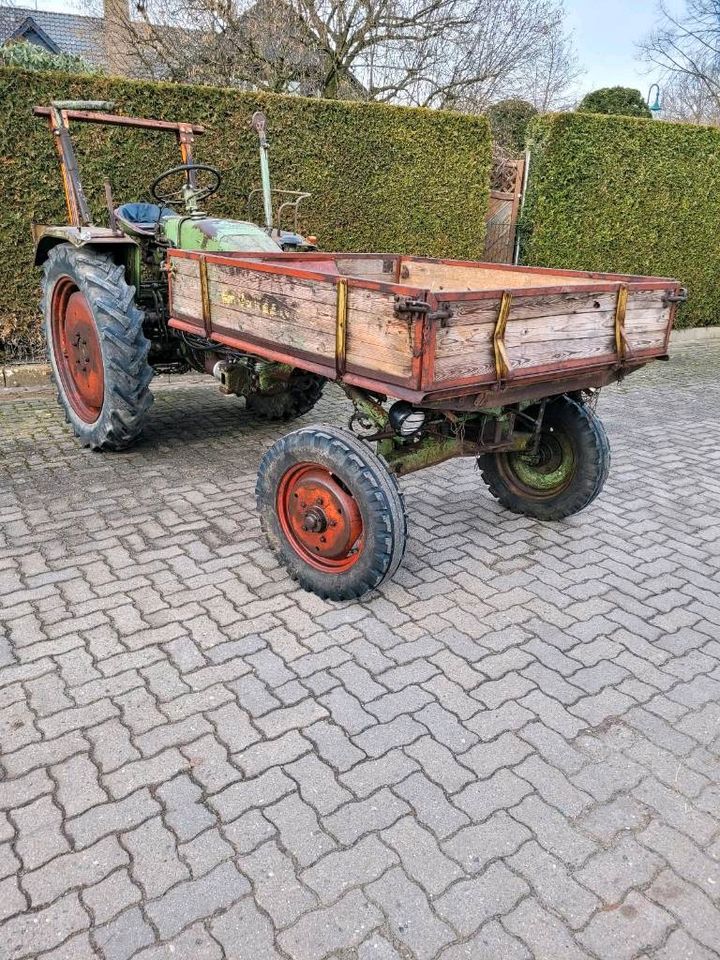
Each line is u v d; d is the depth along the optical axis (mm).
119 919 1619
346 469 2627
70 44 16672
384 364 2338
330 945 1574
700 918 1657
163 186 6273
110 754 2088
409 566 3240
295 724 2230
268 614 2822
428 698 2365
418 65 11617
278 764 2070
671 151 8758
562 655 2619
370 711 2299
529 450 3438
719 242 9594
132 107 5961
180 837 1827
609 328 2820
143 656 2537
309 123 6773
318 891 1696
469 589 3055
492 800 1968
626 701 2387
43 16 16859
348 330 2451
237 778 2016
